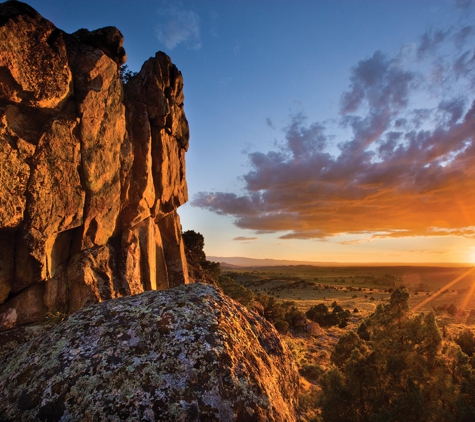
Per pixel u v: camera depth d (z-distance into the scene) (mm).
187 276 32469
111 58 21891
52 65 15680
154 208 26453
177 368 4035
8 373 4418
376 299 111188
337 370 10547
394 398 8852
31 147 14734
